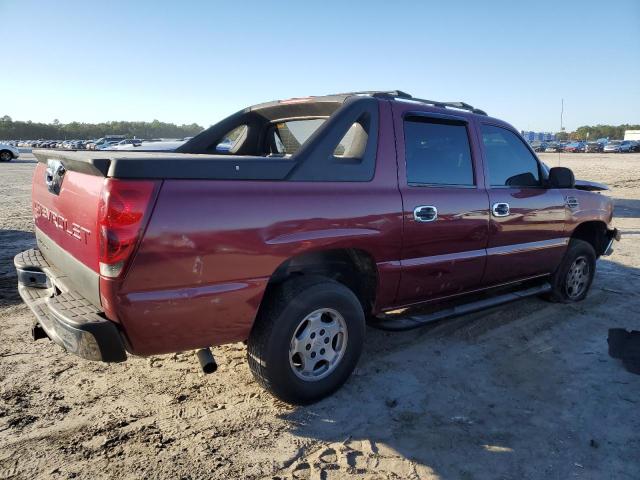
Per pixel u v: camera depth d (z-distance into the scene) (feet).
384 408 10.50
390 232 10.97
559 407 10.69
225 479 8.23
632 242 28.76
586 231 18.67
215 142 15.19
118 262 7.75
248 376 11.67
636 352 13.37
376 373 12.05
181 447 9.01
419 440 9.43
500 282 14.47
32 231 27.94
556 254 15.99
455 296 13.43
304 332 10.09
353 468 8.61
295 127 14.19
